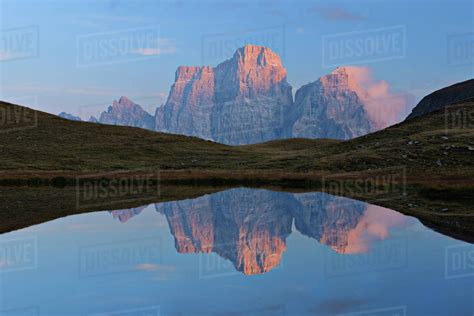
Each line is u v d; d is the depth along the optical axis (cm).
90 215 3556
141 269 1948
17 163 8000
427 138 7319
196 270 1922
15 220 3303
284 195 4803
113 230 2908
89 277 1828
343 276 1812
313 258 2116
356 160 6700
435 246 2348
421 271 1888
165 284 1730
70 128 11012
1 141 9475
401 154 6694
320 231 2820
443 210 3638
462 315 1396
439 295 1577
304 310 1450
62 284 1745
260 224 3120
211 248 2364
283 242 2502
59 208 3934
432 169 5859
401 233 2711
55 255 2219
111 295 1612
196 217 3456
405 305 1489
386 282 1733
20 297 1600
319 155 8188
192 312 1446
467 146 6588
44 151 9044
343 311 1431
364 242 2472
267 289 1655
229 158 9144
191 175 6406
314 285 1698
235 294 1602
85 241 2553
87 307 1496
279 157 8700
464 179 5122
